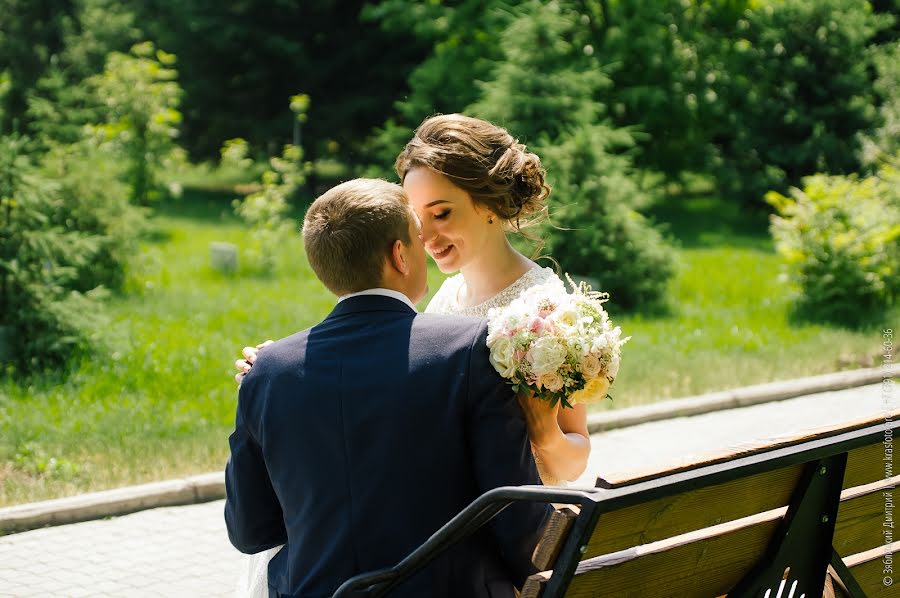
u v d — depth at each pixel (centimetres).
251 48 2316
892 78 1945
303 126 2352
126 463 570
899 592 260
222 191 2312
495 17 1980
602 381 200
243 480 203
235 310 1029
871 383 802
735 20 2219
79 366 773
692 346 909
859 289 1060
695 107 2141
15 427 619
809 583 221
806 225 1082
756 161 1947
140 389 717
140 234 1277
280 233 1319
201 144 2416
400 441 183
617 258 1112
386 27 2183
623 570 188
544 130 1273
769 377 794
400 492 183
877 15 2081
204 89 2347
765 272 1334
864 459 226
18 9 1753
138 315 986
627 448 635
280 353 197
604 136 1181
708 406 723
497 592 191
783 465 194
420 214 239
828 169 1888
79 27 1836
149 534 493
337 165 2642
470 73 1942
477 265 250
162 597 423
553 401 196
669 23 2188
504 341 188
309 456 188
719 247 1612
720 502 196
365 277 197
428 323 193
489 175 236
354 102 2345
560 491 168
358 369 188
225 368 779
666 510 186
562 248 1117
